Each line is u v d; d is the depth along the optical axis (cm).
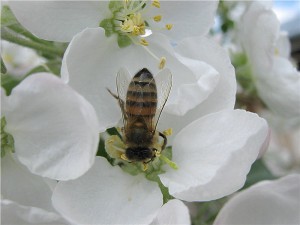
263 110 6
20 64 6
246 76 6
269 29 5
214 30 6
